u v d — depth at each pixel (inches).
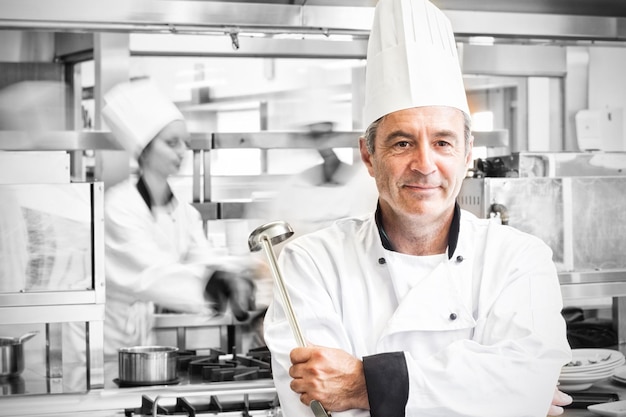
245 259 171.0
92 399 121.1
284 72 176.4
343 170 175.6
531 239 75.7
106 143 157.6
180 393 112.7
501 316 70.6
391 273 73.1
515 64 182.2
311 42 175.2
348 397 65.9
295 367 66.6
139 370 130.1
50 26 132.6
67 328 164.2
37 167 125.9
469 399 65.8
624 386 116.4
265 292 171.5
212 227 171.0
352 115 178.9
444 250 74.3
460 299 71.3
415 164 68.2
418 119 68.9
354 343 72.6
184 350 154.3
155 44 170.9
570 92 185.3
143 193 169.5
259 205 166.9
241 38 172.4
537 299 72.1
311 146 161.0
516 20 143.1
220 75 173.9
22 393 130.0
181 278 169.2
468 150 74.1
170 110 171.5
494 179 124.2
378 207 75.2
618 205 129.4
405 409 65.2
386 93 70.8
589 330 161.0
